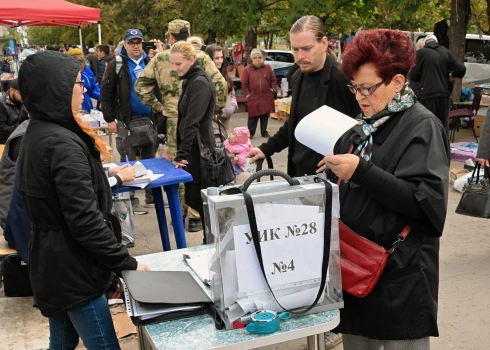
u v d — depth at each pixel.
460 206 3.93
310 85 2.84
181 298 1.68
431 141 1.64
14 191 3.11
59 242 1.90
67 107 1.88
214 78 4.84
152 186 3.41
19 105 5.35
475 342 3.08
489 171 3.98
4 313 3.49
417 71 7.67
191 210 4.99
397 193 1.59
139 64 5.45
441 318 3.35
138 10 22.16
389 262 1.71
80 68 1.95
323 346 1.90
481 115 9.01
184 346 1.50
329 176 1.97
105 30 25.17
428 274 1.73
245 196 1.51
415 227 1.70
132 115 5.50
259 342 1.53
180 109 4.14
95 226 1.85
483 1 12.53
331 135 1.73
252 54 9.88
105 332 2.00
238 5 14.49
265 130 10.21
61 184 1.81
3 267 3.61
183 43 4.01
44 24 9.72
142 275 1.86
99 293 1.97
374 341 1.90
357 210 1.76
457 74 7.77
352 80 1.72
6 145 3.55
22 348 3.08
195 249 2.29
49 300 1.95
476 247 4.48
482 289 3.72
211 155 4.04
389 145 1.70
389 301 1.72
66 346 2.17
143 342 2.00
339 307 1.68
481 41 13.56
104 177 2.05
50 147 1.83
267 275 1.55
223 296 1.56
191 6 17.75
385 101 1.70
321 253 1.60
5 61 20.34
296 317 1.63
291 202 1.56
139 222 5.38
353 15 13.51
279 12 15.77
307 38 2.70
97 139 1.98
